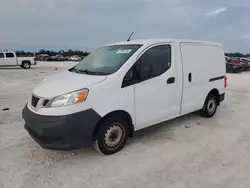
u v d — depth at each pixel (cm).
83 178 286
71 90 310
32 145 378
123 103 342
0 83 1153
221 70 550
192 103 473
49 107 305
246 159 335
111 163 323
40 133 301
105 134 335
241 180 282
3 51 2289
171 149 367
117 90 336
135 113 363
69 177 288
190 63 453
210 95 525
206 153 354
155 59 388
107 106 324
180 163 323
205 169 307
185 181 279
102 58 399
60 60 5453
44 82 372
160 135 427
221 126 480
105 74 343
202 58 485
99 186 270
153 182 278
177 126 477
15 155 343
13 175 291
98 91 318
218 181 280
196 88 476
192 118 534
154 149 367
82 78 342
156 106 393
